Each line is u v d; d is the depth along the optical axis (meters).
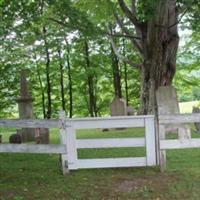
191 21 16.98
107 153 11.91
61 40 28.58
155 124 9.52
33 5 15.26
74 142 9.48
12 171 10.04
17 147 9.62
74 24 16.44
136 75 32.06
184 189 8.12
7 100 29.36
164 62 18.39
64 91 32.72
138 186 8.39
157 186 8.36
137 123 9.52
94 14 19.48
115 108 18.83
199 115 9.35
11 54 27.23
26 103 15.93
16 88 28.97
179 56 27.84
